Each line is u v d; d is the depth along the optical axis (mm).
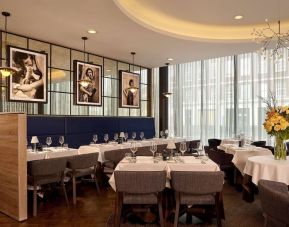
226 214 3941
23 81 5754
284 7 5031
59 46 6617
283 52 7059
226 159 5270
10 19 4855
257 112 7754
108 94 8008
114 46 6652
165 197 3627
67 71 6855
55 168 4098
